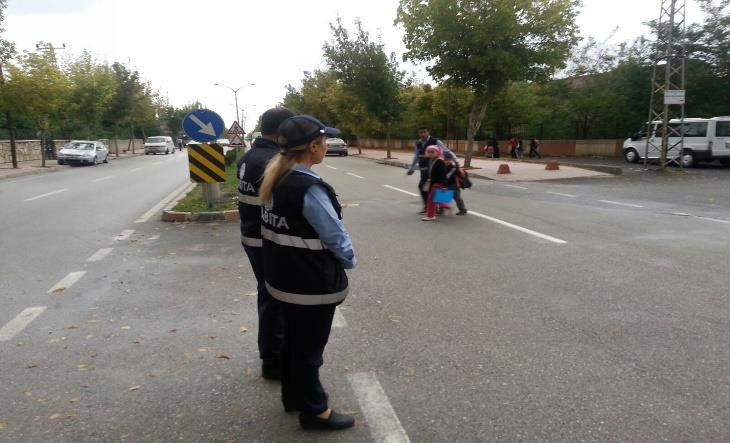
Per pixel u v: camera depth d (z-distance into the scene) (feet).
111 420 10.23
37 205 41.45
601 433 9.52
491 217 33.65
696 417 10.00
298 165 8.77
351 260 8.89
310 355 9.39
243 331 14.69
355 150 170.30
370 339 13.92
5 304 17.21
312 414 9.64
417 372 12.01
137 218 34.78
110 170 83.82
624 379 11.53
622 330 14.30
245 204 11.91
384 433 9.65
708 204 39.45
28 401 10.98
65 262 22.82
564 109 111.45
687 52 88.48
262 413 10.44
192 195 43.14
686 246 24.49
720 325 14.57
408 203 40.93
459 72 72.54
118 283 19.52
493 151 107.96
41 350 13.53
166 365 12.60
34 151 112.16
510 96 109.70
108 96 129.80
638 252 23.39
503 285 18.66
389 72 108.58
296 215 8.59
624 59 106.42
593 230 28.81
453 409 10.41
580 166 74.13
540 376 11.71
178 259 23.21
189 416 10.36
